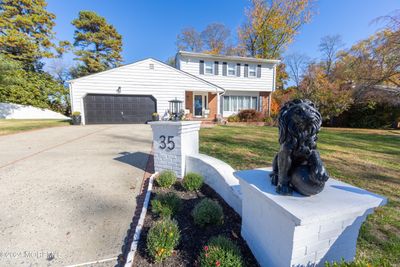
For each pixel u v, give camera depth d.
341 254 1.53
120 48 27.73
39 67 21.75
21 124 11.87
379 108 15.91
